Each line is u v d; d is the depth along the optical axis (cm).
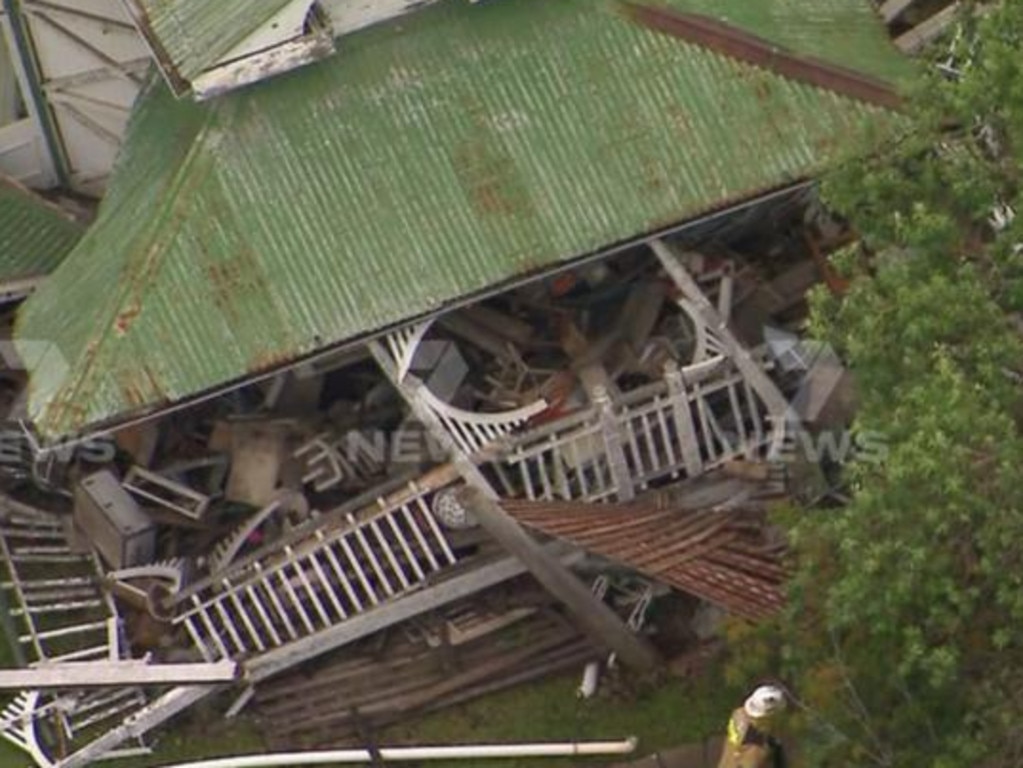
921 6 7194
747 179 6091
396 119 6141
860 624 5141
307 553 6272
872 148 5694
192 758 6306
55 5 6981
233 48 6044
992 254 5300
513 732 6272
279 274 6038
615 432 6106
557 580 6097
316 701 6362
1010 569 4875
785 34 6262
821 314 5359
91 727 6369
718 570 5812
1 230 6881
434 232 6066
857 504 4991
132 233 6172
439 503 6225
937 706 5147
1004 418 4875
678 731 6212
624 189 6094
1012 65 5172
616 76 6169
